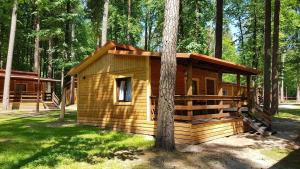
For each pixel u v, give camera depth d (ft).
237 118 48.70
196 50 83.97
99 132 47.52
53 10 105.91
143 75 46.29
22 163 27.53
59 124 59.21
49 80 120.98
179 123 38.42
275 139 42.52
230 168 26.91
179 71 55.57
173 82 32.73
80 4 106.93
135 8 129.18
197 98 39.32
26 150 33.19
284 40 125.70
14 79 112.37
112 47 51.11
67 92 135.54
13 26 97.96
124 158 29.43
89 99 58.03
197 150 33.22
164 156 30.09
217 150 33.81
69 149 33.65
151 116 45.19
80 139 40.52
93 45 160.25
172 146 32.76
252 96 55.01
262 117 50.98
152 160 28.66
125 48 50.06
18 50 160.35
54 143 37.50
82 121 59.62
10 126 55.36
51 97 122.83
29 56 181.27
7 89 97.35
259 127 47.70
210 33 126.93
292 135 46.34
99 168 26.12
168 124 32.71
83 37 148.25
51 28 99.45
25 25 158.71
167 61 32.37
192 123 38.22
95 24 113.39
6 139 40.34
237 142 39.60
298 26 116.98
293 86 221.87
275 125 59.41
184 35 90.58
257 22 119.85
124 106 49.16
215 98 43.62
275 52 80.38
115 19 119.55
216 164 27.89
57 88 170.40
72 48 98.94
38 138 41.19
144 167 26.50
